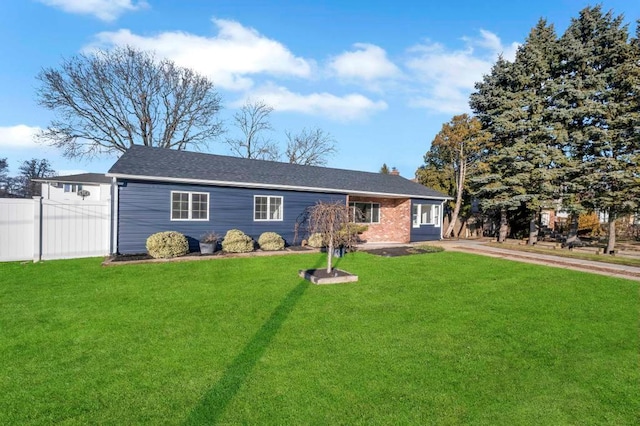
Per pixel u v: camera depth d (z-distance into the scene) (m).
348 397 3.38
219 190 12.65
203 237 11.87
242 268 9.53
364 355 4.33
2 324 5.09
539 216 20.66
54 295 6.60
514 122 18.50
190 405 3.18
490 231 24.16
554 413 3.25
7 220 10.07
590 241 20.45
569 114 16.69
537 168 17.36
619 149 15.87
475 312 6.25
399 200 18.77
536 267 10.80
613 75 16.09
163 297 6.60
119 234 10.95
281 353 4.31
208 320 5.42
